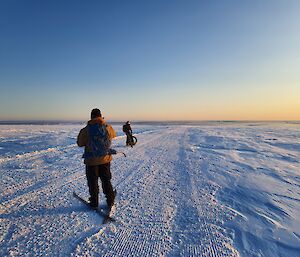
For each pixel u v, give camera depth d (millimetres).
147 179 6562
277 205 4539
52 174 7066
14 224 3715
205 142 16750
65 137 20984
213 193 5320
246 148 13234
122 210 4316
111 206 4305
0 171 7395
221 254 2945
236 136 22172
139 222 3830
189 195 5180
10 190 5449
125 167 8227
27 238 3301
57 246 3107
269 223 3781
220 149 13000
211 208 4426
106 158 4230
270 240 3266
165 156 10680
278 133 26938
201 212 4238
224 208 4422
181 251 3016
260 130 34719
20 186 5781
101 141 4164
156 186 5883
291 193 5262
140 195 5176
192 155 10914
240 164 8625
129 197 5043
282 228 3611
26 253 2945
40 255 2904
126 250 3033
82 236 3367
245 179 6480
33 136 22156
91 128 4137
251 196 5082
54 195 5113
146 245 3154
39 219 3904
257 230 3555
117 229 3592
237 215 4098
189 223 3801
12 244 3145
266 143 15789
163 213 4195
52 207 4422
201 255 2930
